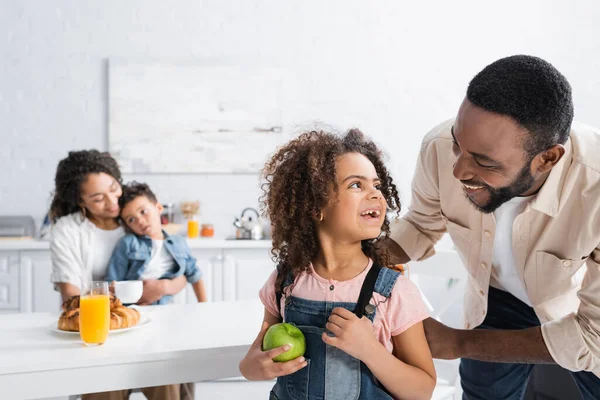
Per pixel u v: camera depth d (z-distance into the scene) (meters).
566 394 1.81
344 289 1.14
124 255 2.12
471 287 1.65
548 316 1.42
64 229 2.14
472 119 1.09
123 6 4.07
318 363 1.11
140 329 1.54
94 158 2.15
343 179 1.13
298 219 1.19
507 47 4.27
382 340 1.12
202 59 4.11
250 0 4.15
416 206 1.64
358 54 4.22
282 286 1.22
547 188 1.23
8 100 4.00
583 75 4.26
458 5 4.26
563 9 4.26
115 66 4.05
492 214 1.37
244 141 4.16
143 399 2.92
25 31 4.01
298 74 4.19
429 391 1.10
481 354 1.21
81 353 1.32
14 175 4.02
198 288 2.35
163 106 4.10
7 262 3.52
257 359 1.10
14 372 1.24
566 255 1.31
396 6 4.24
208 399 2.96
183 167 4.12
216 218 4.16
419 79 4.26
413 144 4.26
